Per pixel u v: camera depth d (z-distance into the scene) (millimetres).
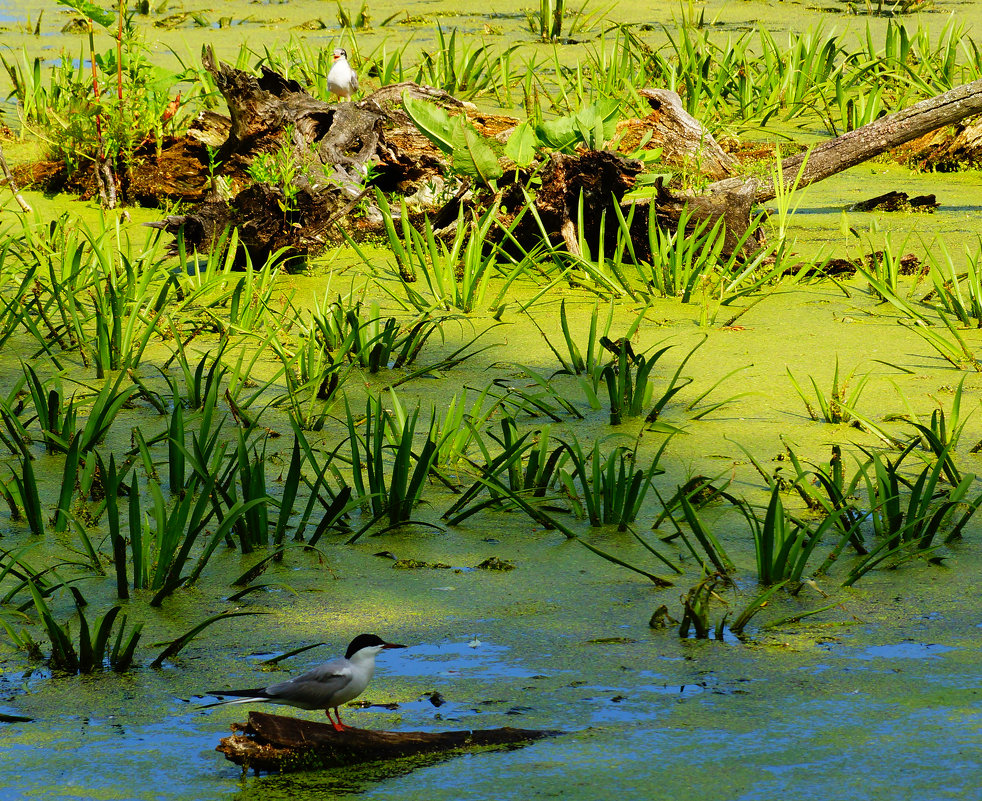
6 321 12414
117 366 11211
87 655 6188
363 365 11266
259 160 14641
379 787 5148
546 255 14453
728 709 5758
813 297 13375
